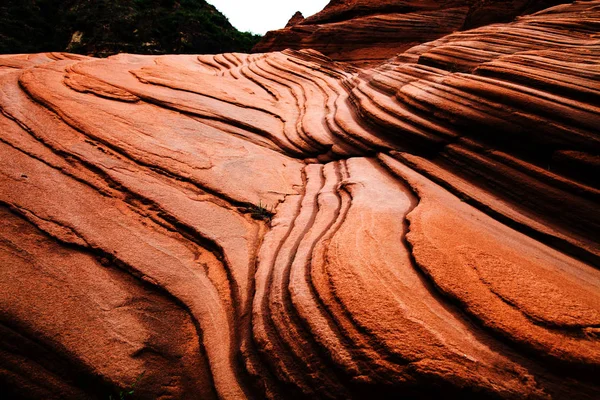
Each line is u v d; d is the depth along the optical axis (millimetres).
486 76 8719
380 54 26297
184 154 7590
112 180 6285
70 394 3496
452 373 2902
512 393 2805
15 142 6488
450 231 5016
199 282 4832
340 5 34906
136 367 3721
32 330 3717
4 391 3412
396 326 3338
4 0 41438
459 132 7887
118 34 43875
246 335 3887
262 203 6770
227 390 3521
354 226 5137
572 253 5309
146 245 5219
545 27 11773
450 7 27656
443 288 3783
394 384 2959
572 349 3061
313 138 9523
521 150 6938
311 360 3342
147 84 10953
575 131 6320
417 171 7488
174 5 52375
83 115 7875
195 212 6055
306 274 4266
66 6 46031
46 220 5086
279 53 21625
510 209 6219
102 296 4332
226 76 17016
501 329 3254
